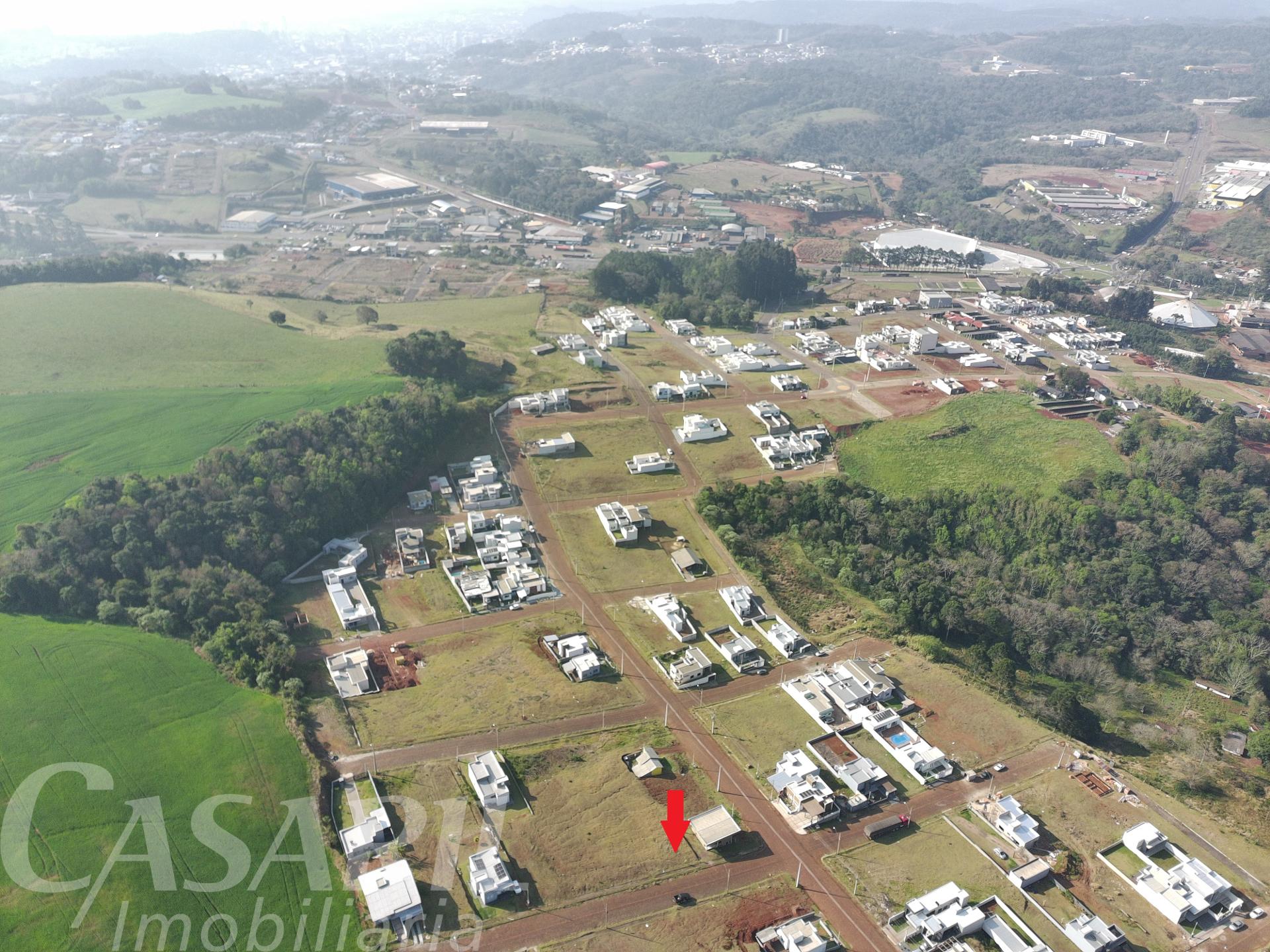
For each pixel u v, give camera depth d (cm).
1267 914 9100
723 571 15262
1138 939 8794
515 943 8469
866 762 10775
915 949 8562
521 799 10156
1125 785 10838
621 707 11825
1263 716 13388
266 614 13362
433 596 14288
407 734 11131
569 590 14550
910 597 14462
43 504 14800
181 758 10388
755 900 9012
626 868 9312
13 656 11850
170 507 14662
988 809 10269
